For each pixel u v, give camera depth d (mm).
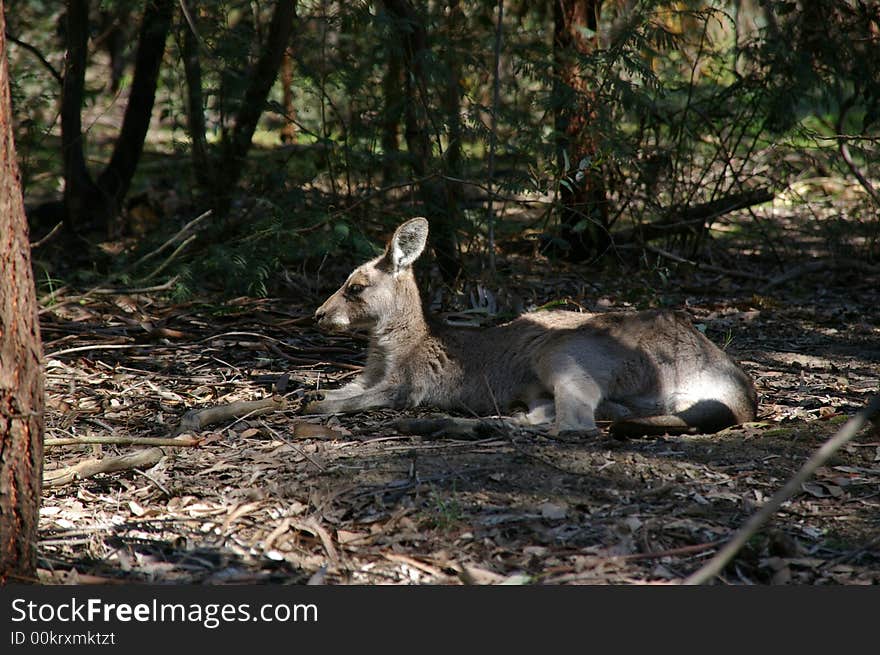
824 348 13023
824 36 16500
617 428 8867
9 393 5723
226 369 11961
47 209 18891
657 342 9625
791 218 21344
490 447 8727
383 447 8844
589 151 16281
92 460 8375
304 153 18406
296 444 9008
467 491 7547
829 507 7270
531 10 19125
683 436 8953
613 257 17828
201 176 17500
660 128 18422
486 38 16234
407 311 10602
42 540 6926
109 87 25219
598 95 15523
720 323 14320
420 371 10461
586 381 9367
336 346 13070
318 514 7203
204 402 10664
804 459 8195
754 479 7762
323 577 6293
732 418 9258
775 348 13023
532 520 7035
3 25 5594
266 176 16719
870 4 17328
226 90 15891
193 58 16422
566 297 15414
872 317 14820
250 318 14047
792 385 11039
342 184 18406
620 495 7473
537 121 17406
